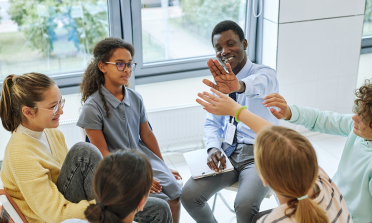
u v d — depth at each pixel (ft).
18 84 4.55
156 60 10.67
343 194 4.92
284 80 10.36
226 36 6.84
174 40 10.54
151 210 5.33
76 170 4.75
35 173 4.57
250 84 6.01
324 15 9.93
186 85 10.84
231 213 8.03
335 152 10.33
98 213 3.17
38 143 4.91
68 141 9.34
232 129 6.98
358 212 4.66
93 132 6.27
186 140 10.49
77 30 9.62
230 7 10.50
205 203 6.52
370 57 11.71
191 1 10.13
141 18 9.89
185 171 9.65
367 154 4.59
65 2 9.20
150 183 3.43
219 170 6.39
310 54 10.28
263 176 3.24
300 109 5.25
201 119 10.29
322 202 3.37
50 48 9.58
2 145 8.93
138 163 3.32
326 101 11.09
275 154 3.05
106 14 9.69
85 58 10.03
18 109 4.63
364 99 4.17
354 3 10.07
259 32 10.68
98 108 6.30
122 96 6.64
